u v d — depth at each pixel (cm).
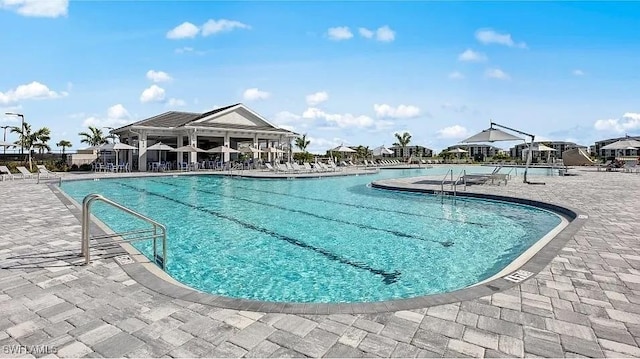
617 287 387
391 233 818
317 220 965
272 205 1229
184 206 1216
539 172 3312
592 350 266
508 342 276
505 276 421
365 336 287
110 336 290
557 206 980
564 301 351
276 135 3422
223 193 1583
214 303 350
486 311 329
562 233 647
